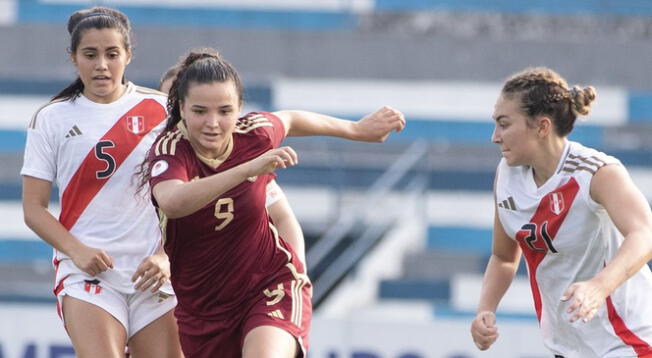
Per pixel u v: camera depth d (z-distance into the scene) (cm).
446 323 3016
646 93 4875
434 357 3012
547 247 1498
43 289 4116
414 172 4453
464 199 4488
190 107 1370
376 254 4203
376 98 4897
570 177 1459
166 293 1695
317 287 3947
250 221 1443
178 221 1411
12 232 4472
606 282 1337
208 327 1488
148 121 1689
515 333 2984
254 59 4950
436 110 4891
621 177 1434
